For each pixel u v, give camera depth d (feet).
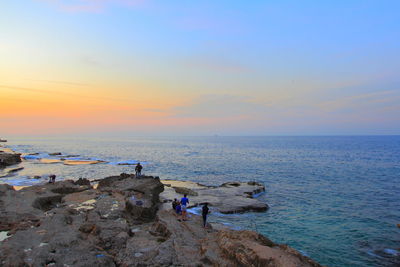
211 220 80.23
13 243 36.99
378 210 95.40
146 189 94.22
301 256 38.32
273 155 355.77
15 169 193.88
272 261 32.83
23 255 33.14
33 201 67.05
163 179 163.73
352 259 57.41
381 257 58.39
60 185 95.66
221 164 251.39
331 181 157.48
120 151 444.96
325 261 56.44
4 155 234.58
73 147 548.72
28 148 487.20
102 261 34.19
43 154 343.46
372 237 69.67
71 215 57.72
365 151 419.74
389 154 357.20
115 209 63.16
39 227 44.96
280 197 115.65
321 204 103.65
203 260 38.04
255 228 74.95
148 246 41.22
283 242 65.98
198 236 51.47
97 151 441.27
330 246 63.98
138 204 64.64
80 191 96.53
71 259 33.40
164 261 35.96
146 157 332.39
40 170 200.03
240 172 198.18
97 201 71.82
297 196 117.60
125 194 84.48
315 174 185.16
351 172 193.36
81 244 39.19
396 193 124.16
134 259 36.40
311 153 386.73
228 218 83.41
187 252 40.83
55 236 40.63
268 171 201.87
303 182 154.61
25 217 55.67
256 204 95.45
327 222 81.56
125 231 46.70
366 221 82.79
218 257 38.27
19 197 70.13
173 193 113.29
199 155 363.35
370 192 126.31
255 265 34.06
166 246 40.52
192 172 199.93
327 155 348.59
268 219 83.71
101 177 172.96
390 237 69.77
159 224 53.93
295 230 74.33
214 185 150.10
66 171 197.26
